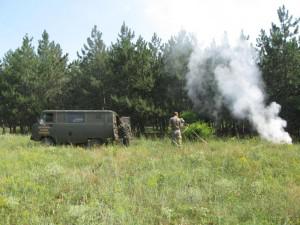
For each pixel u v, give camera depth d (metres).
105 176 10.10
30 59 39.62
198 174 10.50
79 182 9.36
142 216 6.90
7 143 19.83
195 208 7.36
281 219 6.79
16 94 37.03
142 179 9.80
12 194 8.33
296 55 25.23
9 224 6.52
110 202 7.68
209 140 19.52
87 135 18.98
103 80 33.03
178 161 12.77
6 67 39.47
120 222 6.49
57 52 43.91
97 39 36.09
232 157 12.94
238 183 9.48
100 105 32.94
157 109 27.88
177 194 8.23
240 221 6.77
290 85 25.25
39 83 37.81
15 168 11.29
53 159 13.34
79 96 35.34
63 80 39.44
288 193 8.28
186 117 24.84
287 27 25.86
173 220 6.89
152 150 15.75
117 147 17.33
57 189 8.80
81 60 36.47
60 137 19.09
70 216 6.85
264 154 13.62
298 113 24.94
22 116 37.22
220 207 7.39
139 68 29.77
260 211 7.16
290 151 14.82
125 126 19.14
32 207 7.42
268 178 10.05
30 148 16.83
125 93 29.77
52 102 38.09
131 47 30.39
